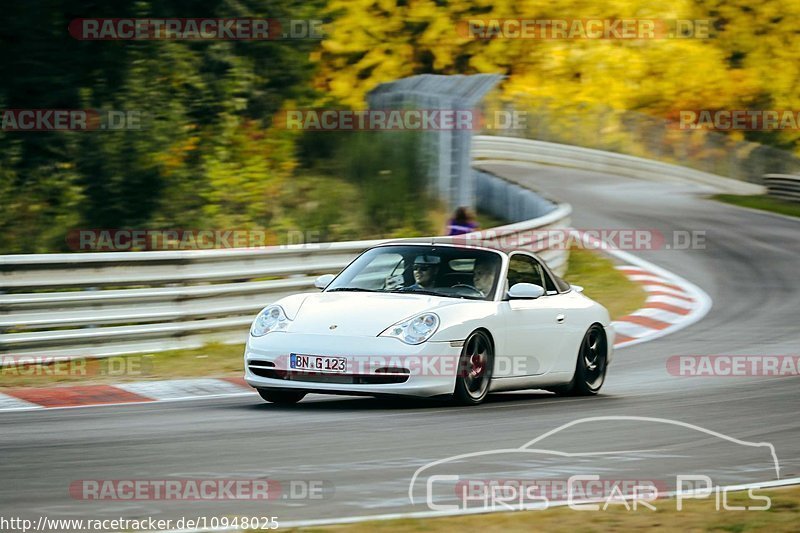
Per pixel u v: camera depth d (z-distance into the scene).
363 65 113.50
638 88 139.00
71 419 28.73
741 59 164.50
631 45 133.38
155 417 29.11
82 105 65.81
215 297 44.38
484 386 32.38
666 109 151.62
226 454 23.70
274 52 77.81
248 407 31.34
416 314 31.25
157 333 42.31
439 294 33.22
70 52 66.81
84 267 40.09
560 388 35.81
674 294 65.31
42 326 38.94
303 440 25.53
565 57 122.56
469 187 74.31
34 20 65.25
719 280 71.75
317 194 73.06
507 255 35.09
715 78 152.12
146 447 24.47
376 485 20.91
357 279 34.38
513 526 17.89
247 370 31.66
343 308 31.92
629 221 98.06
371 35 113.06
